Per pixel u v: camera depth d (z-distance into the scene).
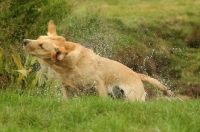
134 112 8.98
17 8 17.19
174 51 30.67
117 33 29.95
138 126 8.10
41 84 13.25
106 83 12.70
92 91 12.45
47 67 13.50
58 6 19.36
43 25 17.89
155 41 31.16
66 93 12.46
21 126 8.41
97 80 12.35
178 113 8.55
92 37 23.72
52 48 11.64
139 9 34.94
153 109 9.31
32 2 17.59
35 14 17.84
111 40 25.88
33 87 12.88
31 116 8.62
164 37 32.22
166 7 35.84
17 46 15.55
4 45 15.66
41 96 11.74
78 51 11.99
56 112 9.03
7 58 13.81
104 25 26.41
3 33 16.11
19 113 8.68
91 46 23.33
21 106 9.36
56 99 10.03
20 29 16.95
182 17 34.19
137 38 30.91
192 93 26.66
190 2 37.03
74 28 23.11
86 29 24.03
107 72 12.61
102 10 33.38
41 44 11.66
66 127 8.39
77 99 10.16
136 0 36.97
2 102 9.66
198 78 28.20
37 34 17.53
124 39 29.08
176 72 28.67
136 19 32.69
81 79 12.14
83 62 12.10
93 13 27.33
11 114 8.73
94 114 8.84
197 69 28.86
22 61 15.19
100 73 12.45
